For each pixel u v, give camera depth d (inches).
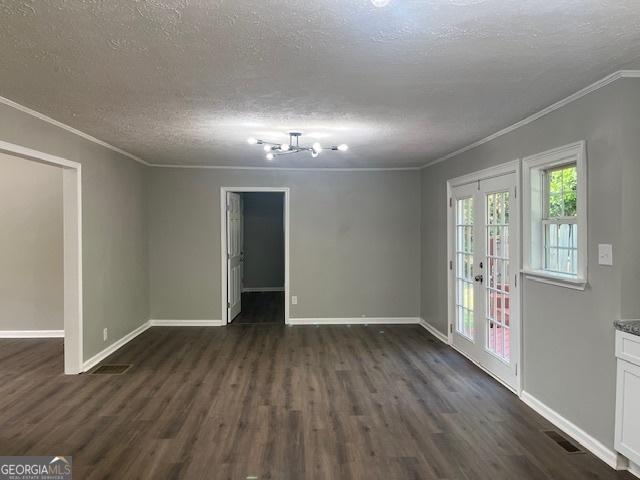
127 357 190.4
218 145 185.0
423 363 183.0
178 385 156.8
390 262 258.2
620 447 99.7
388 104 122.6
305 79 101.9
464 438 117.7
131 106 124.8
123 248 210.7
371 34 78.4
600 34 79.0
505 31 77.5
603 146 104.9
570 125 117.2
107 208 191.9
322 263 256.8
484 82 104.5
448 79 102.3
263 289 381.7
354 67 94.4
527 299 141.0
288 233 255.3
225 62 91.4
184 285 250.5
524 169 140.8
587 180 110.9
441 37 79.8
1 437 117.8
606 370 104.8
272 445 113.7
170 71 96.6
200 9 69.2
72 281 167.0
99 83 104.7
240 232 289.4
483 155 172.1
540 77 101.4
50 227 221.6
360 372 171.6
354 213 256.7
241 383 159.2
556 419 124.9
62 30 76.5
